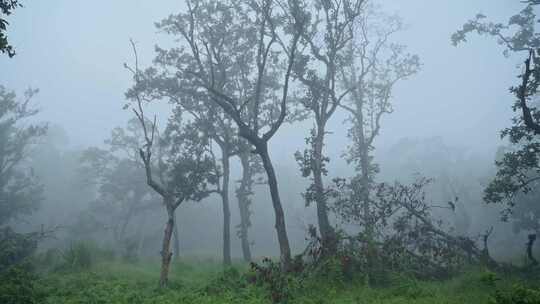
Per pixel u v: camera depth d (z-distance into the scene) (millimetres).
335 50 22562
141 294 14102
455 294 12602
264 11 20438
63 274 19688
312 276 14570
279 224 17281
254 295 13188
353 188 22203
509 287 12102
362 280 14812
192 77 26438
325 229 19594
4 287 12305
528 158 19156
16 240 25828
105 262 23469
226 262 25969
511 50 24312
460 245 19016
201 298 12930
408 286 13805
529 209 32031
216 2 23953
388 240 17750
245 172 30797
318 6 23031
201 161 22859
